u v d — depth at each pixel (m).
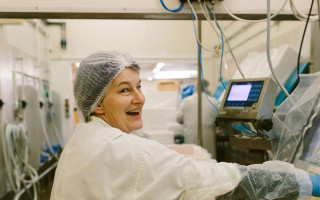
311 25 1.75
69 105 3.91
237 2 1.06
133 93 0.87
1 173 2.33
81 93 0.88
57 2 1.00
